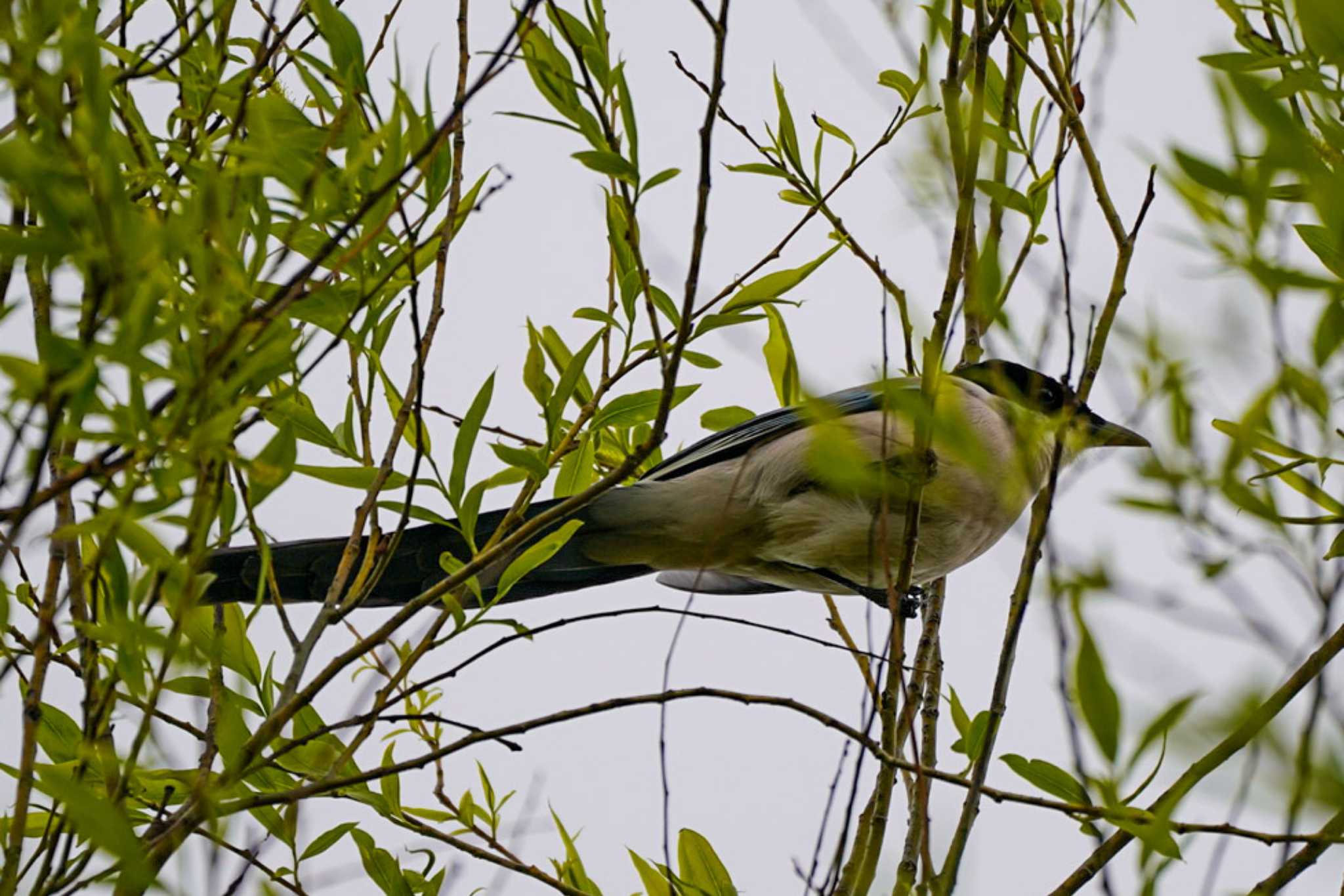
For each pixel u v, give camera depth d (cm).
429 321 609
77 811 419
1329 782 321
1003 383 493
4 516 460
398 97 483
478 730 554
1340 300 386
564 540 646
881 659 607
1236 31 517
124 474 461
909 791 674
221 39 590
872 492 528
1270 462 443
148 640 449
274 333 453
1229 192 356
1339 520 427
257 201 473
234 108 561
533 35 578
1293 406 407
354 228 520
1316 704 410
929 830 545
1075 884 537
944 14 638
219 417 414
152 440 422
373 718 549
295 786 619
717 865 665
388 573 801
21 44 399
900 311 535
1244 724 342
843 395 766
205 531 439
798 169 734
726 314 648
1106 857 539
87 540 544
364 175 512
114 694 488
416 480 623
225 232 438
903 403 436
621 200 662
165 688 553
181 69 584
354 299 518
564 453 664
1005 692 549
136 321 405
